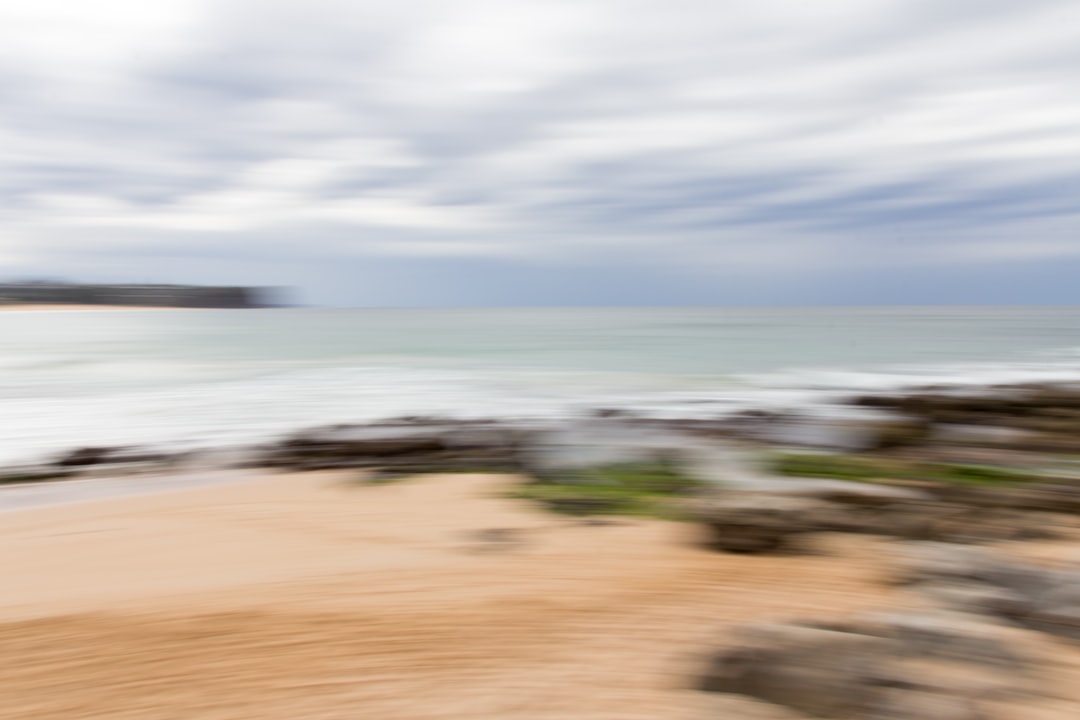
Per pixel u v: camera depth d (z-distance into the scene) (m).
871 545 5.60
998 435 13.78
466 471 10.16
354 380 27.88
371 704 2.99
